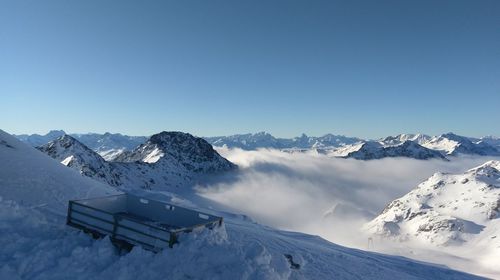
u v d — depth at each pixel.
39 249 12.41
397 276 21.88
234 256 12.01
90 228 14.21
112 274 11.48
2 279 10.74
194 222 15.75
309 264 19.05
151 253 12.26
